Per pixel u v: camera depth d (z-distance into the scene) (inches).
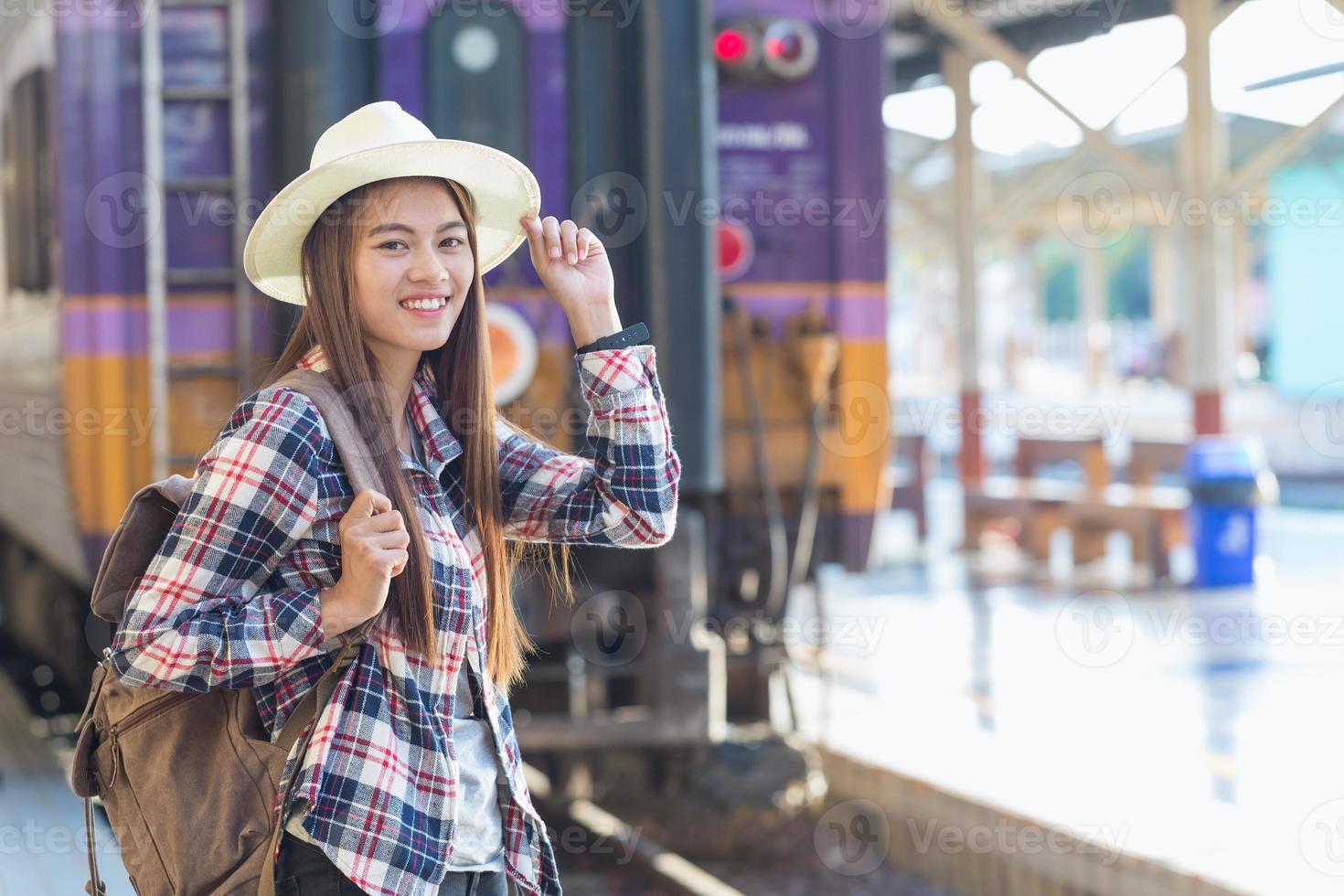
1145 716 267.0
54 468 226.7
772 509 223.5
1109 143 464.4
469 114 213.8
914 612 402.9
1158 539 453.7
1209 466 440.8
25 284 248.4
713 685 214.4
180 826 77.2
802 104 227.8
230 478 75.7
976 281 586.2
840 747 240.2
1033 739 246.1
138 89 211.0
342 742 76.2
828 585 459.8
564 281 90.0
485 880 83.0
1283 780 216.1
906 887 209.5
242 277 210.4
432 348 84.4
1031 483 540.4
